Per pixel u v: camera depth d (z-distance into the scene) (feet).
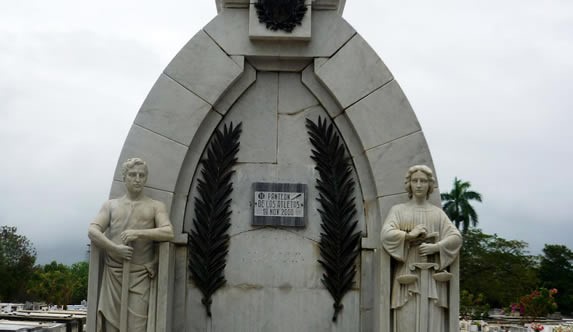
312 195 23.48
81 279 187.73
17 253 149.48
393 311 21.07
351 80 23.30
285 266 23.09
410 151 22.82
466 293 130.11
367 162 23.29
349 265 22.89
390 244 20.94
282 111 23.86
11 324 38.34
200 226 22.98
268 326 22.81
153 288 21.33
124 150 22.67
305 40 23.27
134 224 21.27
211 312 22.75
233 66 23.32
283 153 23.63
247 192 23.43
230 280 22.99
